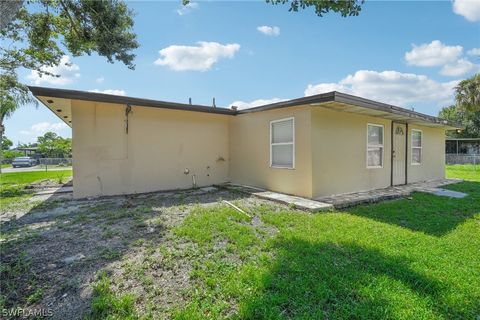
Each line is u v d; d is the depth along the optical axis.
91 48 7.56
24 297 2.17
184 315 1.89
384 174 7.93
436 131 10.74
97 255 2.99
